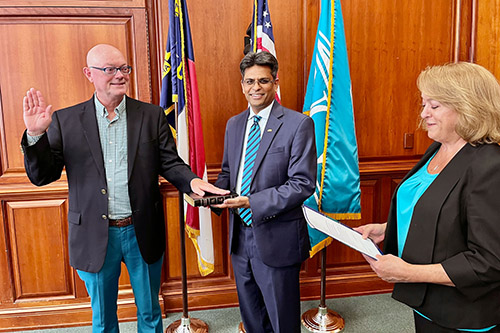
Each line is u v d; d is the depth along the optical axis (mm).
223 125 2773
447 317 1146
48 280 2689
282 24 2740
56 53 2535
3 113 2539
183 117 2410
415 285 1214
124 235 1914
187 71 2457
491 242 1043
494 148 1106
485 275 1045
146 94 2645
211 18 2664
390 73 2896
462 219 1116
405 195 1334
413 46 2896
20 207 2602
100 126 1873
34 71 2533
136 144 1897
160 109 2041
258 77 1848
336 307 2865
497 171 1056
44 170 1704
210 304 2871
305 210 1423
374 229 1503
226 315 2789
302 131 1855
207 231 2576
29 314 2656
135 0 2559
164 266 2816
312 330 2576
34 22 2494
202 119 2748
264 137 1901
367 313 2783
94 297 1922
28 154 1632
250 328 2148
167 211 2773
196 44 2670
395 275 1147
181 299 2834
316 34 2729
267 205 1771
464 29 2916
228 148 2082
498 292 1116
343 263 3021
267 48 2426
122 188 1881
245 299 2098
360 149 2945
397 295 1273
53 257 2672
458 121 1136
